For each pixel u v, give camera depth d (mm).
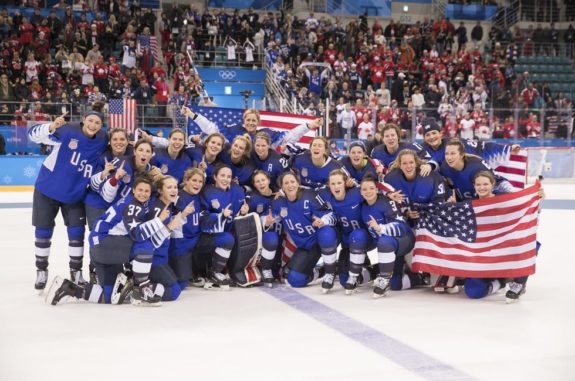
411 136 21516
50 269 8305
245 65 27969
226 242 7156
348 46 28875
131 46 25328
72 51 25172
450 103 23781
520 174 8031
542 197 6762
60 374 4512
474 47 32719
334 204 7164
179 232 6992
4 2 28203
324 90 24828
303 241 7355
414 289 7363
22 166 20406
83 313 6172
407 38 30266
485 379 4422
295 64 27406
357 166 7703
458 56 29734
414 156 7043
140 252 6387
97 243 6457
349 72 26031
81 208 7074
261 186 7461
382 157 7945
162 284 6668
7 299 6723
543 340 5324
